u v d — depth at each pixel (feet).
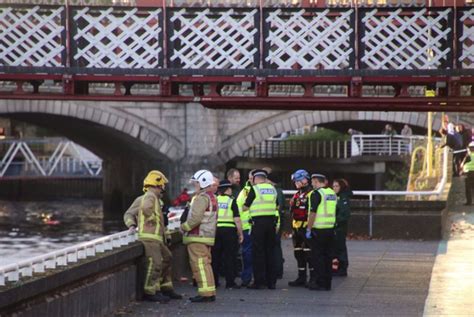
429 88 155.22
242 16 148.46
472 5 146.10
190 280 130.31
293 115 462.19
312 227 120.88
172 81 149.48
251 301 113.70
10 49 150.92
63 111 439.63
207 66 153.38
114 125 451.94
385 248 167.12
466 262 147.74
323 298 116.26
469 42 147.95
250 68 147.33
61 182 626.64
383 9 145.07
